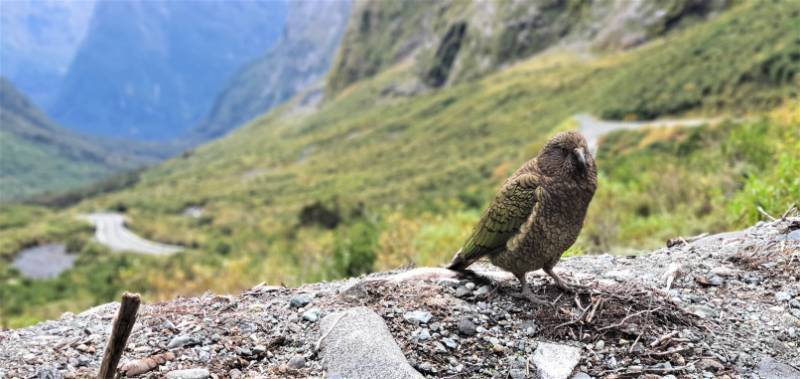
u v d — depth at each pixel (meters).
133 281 40.28
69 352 4.62
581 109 99.31
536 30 178.75
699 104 69.88
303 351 4.64
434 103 177.25
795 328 4.87
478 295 5.46
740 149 17.55
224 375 4.30
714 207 13.69
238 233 90.25
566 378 4.25
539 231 4.86
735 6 126.56
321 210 63.31
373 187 109.88
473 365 4.46
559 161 4.80
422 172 111.25
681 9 137.12
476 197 48.75
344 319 4.87
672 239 7.21
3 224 118.06
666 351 4.51
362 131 194.38
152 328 5.02
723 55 77.56
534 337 4.84
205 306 5.59
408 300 5.38
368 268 15.75
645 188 18.17
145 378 4.23
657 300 5.18
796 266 5.83
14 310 41.97
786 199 8.61
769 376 4.23
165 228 110.38
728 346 4.63
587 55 151.75
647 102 78.38
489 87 163.50
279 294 5.88
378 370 4.23
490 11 196.12
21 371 4.30
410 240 15.62
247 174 189.88
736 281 5.76
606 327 4.78
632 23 147.50
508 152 95.56
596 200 15.24
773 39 70.81
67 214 141.25
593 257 6.95
